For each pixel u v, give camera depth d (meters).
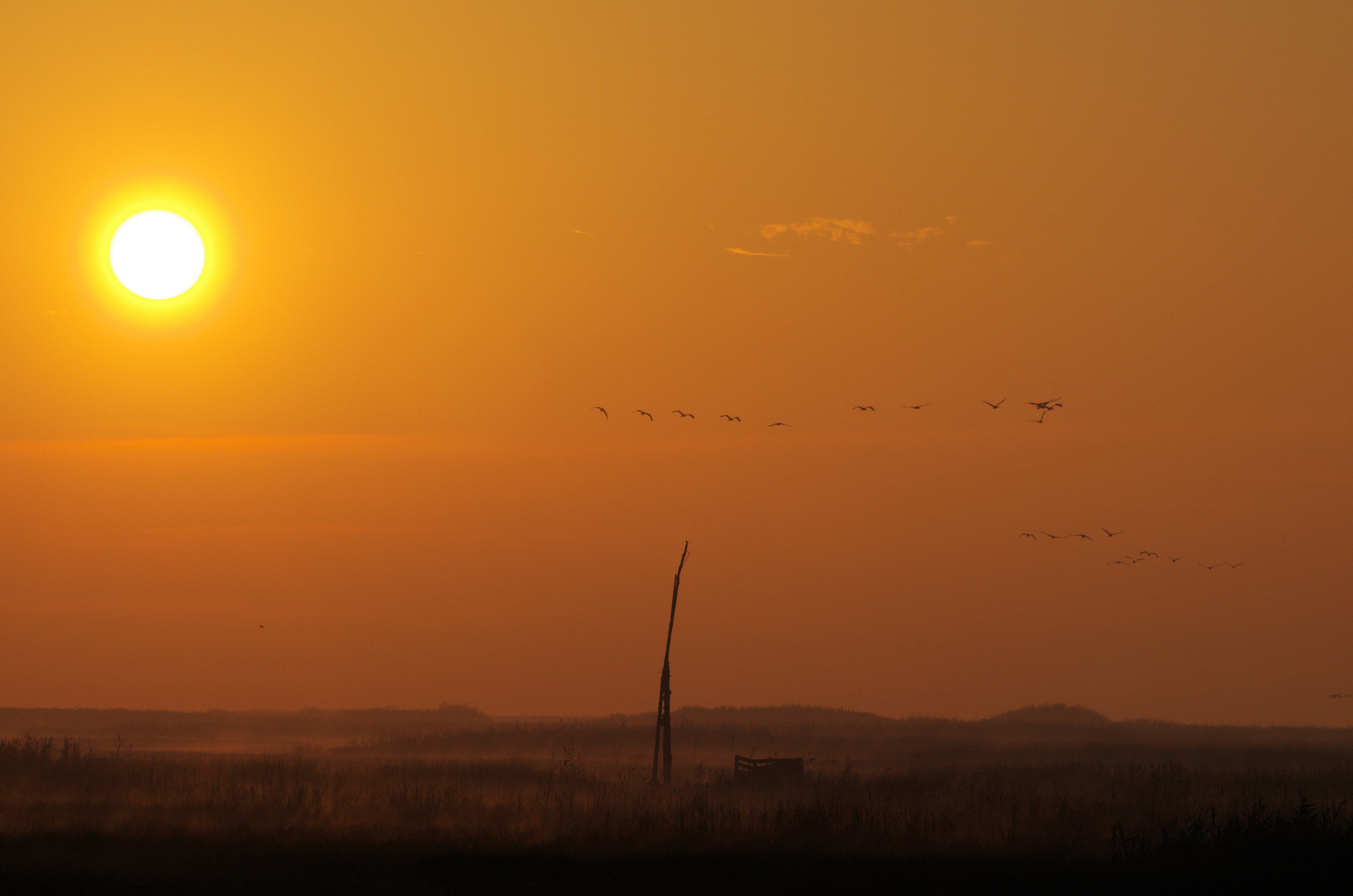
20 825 61.06
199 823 63.31
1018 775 102.06
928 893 47.84
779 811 66.75
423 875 50.00
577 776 105.31
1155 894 47.94
